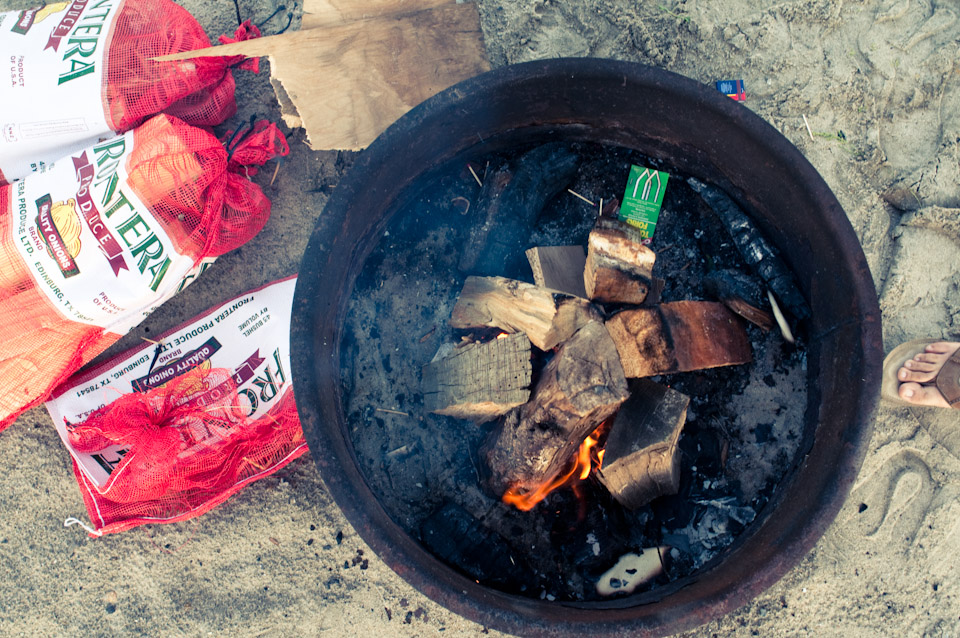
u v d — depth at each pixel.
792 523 1.38
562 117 1.54
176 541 1.66
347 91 1.58
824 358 1.47
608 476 1.51
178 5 1.67
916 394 1.61
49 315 1.59
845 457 1.36
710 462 1.58
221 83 1.69
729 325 1.55
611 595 1.54
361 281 1.63
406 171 1.52
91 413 1.67
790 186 1.44
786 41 1.69
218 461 1.64
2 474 1.69
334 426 1.42
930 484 1.62
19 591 1.67
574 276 1.58
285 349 1.67
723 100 1.41
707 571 1.44
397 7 1.56
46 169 1.60
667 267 1.63
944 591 1.61
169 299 1.71
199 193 1.60
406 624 1.63
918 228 1.67
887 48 1.69
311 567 1.65
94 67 1.60
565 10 1.71
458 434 1.60
